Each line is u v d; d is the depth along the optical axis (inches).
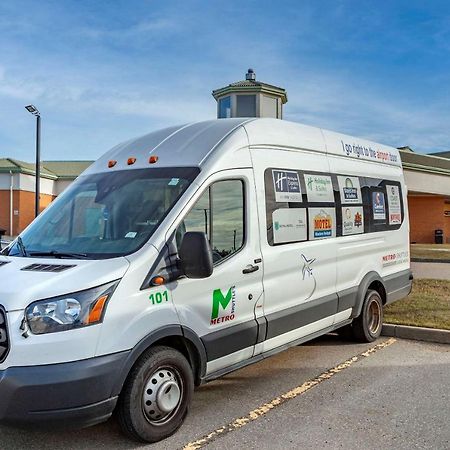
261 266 211.2
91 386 149.2
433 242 1341.0
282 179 230.4
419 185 1172.5
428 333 299.3
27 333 147.6
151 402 167.8
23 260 177.8
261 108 905.5
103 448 167.8
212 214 193.3
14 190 1413.6
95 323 152.5
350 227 277.3
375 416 191.3
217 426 183.9
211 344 187.5
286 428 181.8
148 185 195.6
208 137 210.4
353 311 279.7
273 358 267.9
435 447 166.6
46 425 147.5
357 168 291.7
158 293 169.2
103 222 189.6
